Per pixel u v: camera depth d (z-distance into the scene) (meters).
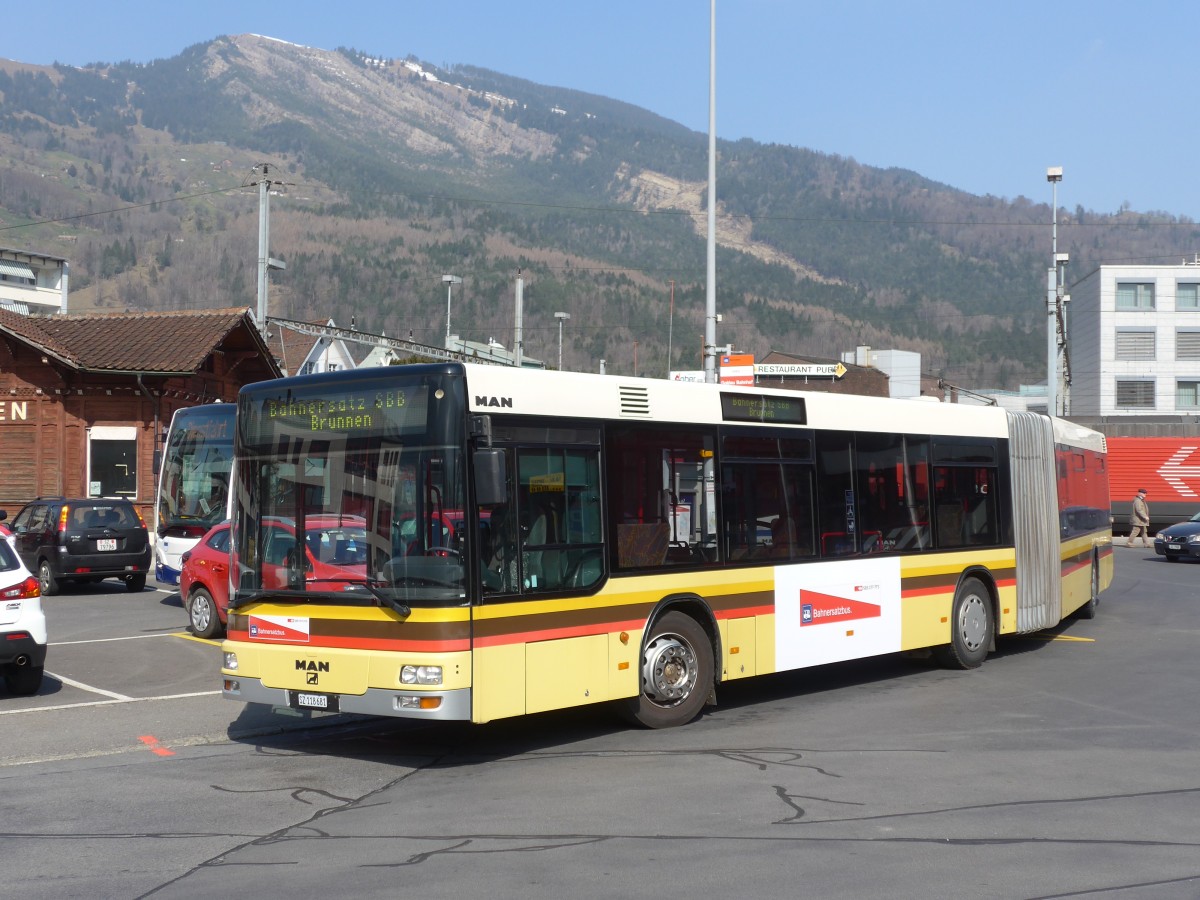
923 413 14.59
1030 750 10.10
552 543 10.07
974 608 15.13
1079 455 19.47
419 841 7.39
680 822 7.77
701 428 11.60
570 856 7.00
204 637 17.39
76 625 19.00
